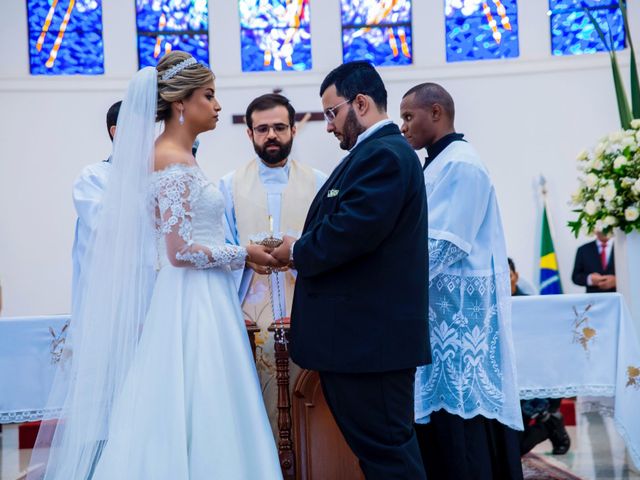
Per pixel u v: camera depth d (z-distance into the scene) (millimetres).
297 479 3588
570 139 9242
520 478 3840
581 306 4410
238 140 9133
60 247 9039
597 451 5812
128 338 3115
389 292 2992
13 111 9031
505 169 9273
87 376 3104
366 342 2969
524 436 5418
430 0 9258
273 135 4539
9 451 6289
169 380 3027
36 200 9047
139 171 3170
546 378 4371
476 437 3650
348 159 3119
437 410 3664
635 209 4566
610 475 5055
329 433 3598
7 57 9047
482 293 3689
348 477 3594
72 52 9188
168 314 3117
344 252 2914
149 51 9219
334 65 9258
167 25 9227
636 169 4570
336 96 3205
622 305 4402
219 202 3271
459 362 3637
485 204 3688
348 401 3008
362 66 3221
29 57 9117
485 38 9328
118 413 3020
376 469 2963
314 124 9070
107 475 2916
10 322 4105
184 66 3242
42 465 3289
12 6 9055
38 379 4113
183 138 3277
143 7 9219
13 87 9008
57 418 3312
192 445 2975
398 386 3016
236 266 3244
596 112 9227
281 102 4625
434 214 3631
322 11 9258
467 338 3656
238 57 9203
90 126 9109
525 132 9281
